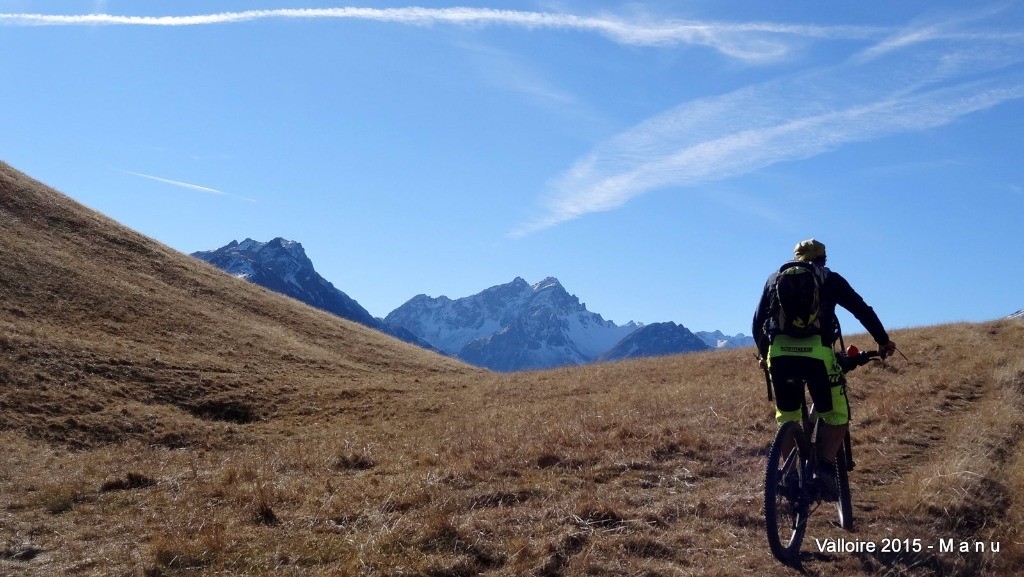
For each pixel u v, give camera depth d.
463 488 8.44
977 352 17.25
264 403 24.02
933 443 9.37
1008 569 5.65
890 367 16.62
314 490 9.11
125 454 16.73
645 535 6.40
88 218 45.72
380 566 5.93
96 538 7.71
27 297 31.64
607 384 22.95
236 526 7.54
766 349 6.41
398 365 39.34
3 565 6.86
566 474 8.75
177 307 36.66
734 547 6.18
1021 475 7.29
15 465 14.41
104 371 24.16
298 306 48.62
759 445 9.53
